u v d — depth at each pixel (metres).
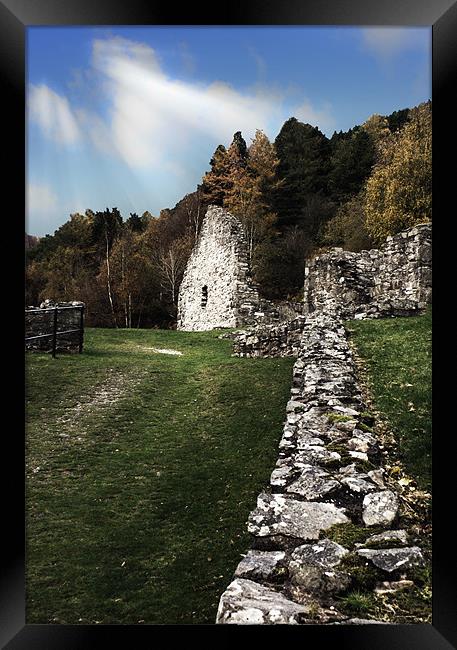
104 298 39.03
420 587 3.34
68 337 16.23
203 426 10.33
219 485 7.65
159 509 7.01
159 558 5.80
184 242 41.94
